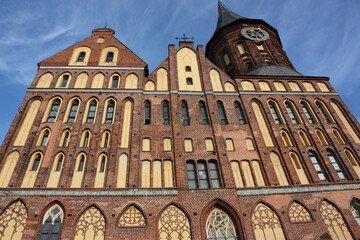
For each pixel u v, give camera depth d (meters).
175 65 28.25
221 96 26.03
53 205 17.38
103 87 24.98
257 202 18.78
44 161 19.34
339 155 22.25
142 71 26.86
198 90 26.17
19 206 17.08
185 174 19.78
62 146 20.52
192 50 30.17
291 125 24.11
